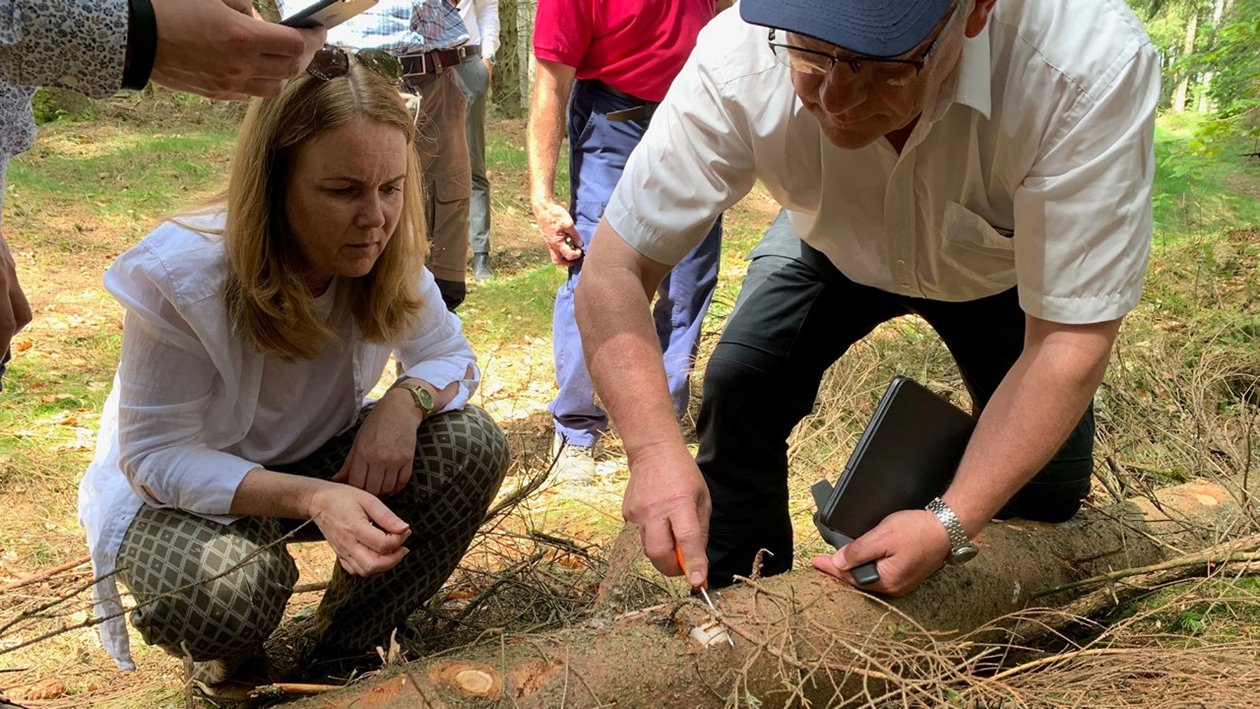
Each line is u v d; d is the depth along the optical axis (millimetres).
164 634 2035
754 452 2568
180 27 1599
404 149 2039
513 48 15594
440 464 2305
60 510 3576
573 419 3957
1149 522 2842
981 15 1726
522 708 1834
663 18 3660
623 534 2639
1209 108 7945
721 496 2611
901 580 2045
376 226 2014
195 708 2281
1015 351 2543
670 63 3709
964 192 2041
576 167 3895
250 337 2072
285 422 2271
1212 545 2793
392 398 2287
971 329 2549
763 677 2004
